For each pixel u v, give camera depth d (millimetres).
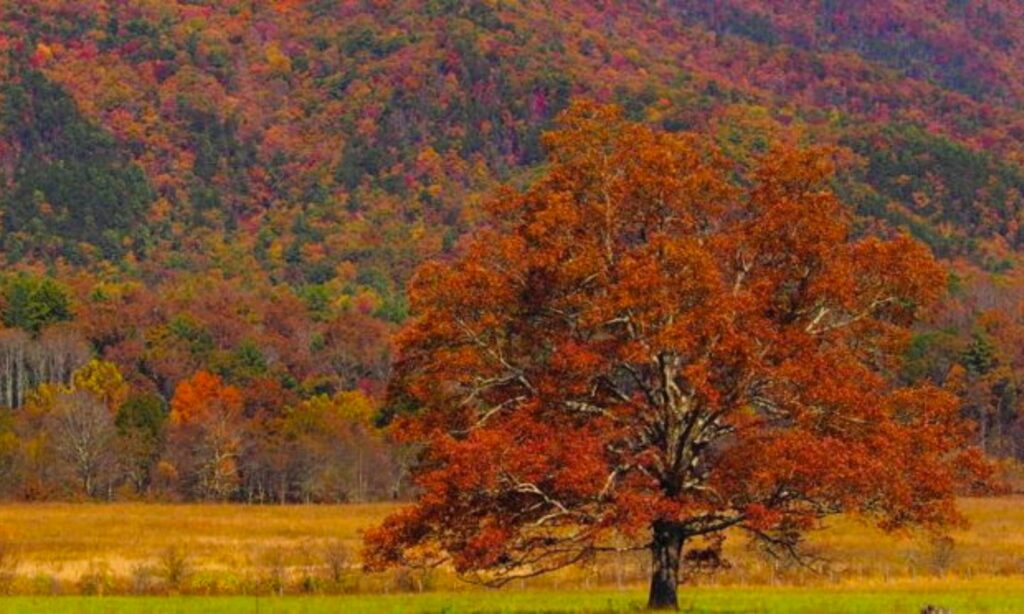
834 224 61750
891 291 62281
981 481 61000
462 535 58562
